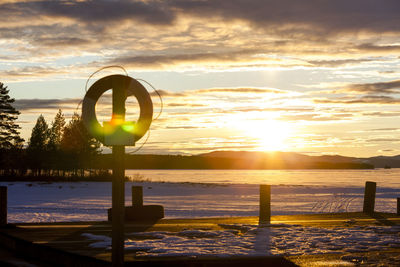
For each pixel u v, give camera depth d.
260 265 5.51
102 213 21.69
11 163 83.69
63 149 83.12
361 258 5.67
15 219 18.56
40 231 8.32
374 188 11.78
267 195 9.81
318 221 9.80
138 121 4.98
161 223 9.52
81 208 25.19
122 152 4.88
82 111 4.92
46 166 86.94
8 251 7.92
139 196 10.35
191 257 5.59
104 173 84.38
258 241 6.92
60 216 19.92
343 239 7.08
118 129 4.79
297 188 55.41
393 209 26.48
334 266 5.27
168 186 58.94
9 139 83.38
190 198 36.81
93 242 6.97
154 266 5.32
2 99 82.88
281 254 5.86
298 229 8.34
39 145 89.38
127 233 7.95
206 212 23.48
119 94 4.91
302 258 5.68
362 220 10.01
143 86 5.03
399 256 5.83
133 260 5.37
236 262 5.46
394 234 7.70
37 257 6.94
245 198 37.03
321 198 37.69
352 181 94.62
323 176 146.12
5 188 9.73
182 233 7.84
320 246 6.49
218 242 6.83
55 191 47.66
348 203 32.31
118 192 4.84
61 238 7.41
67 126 83.31
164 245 6.52
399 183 80.56
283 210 26.56
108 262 5.16
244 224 9.17
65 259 6.11
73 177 79.88
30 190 49.25
